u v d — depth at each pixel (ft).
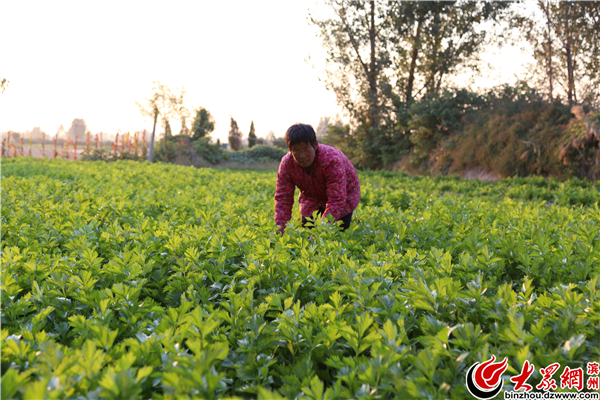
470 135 64.23
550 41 73.36
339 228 11.27
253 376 4.80
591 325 5.29
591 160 48.16
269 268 7.53
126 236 10.13
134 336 5.69
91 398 3.71
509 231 11.07
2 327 5.92
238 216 13.66
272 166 103.50
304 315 5.67
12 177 30.96
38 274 7.43
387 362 4.27
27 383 4.05
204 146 110.32
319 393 3.94
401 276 7.80
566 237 10.01
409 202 23.40
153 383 4.35
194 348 4.16
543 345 4.87
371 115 90.22
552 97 63.21
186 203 17.08
